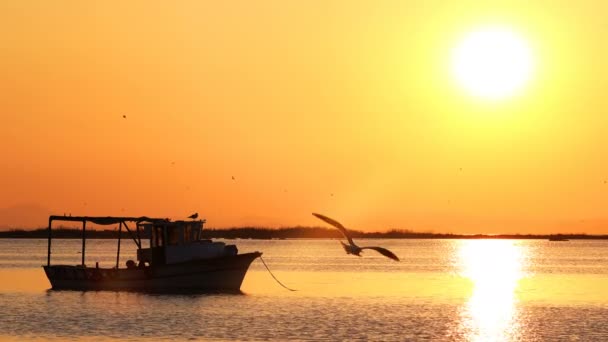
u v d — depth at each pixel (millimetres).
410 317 127375
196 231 156750
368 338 107250
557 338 109250
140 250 157000
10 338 106062
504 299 158875
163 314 128000
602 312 136625
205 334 109188
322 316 127062
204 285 154500
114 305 139125
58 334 109188
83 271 161250
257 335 108562
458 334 111938
